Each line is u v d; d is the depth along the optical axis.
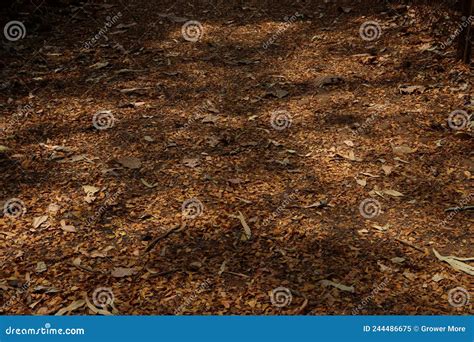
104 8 4.22
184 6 4.30
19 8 4.03
